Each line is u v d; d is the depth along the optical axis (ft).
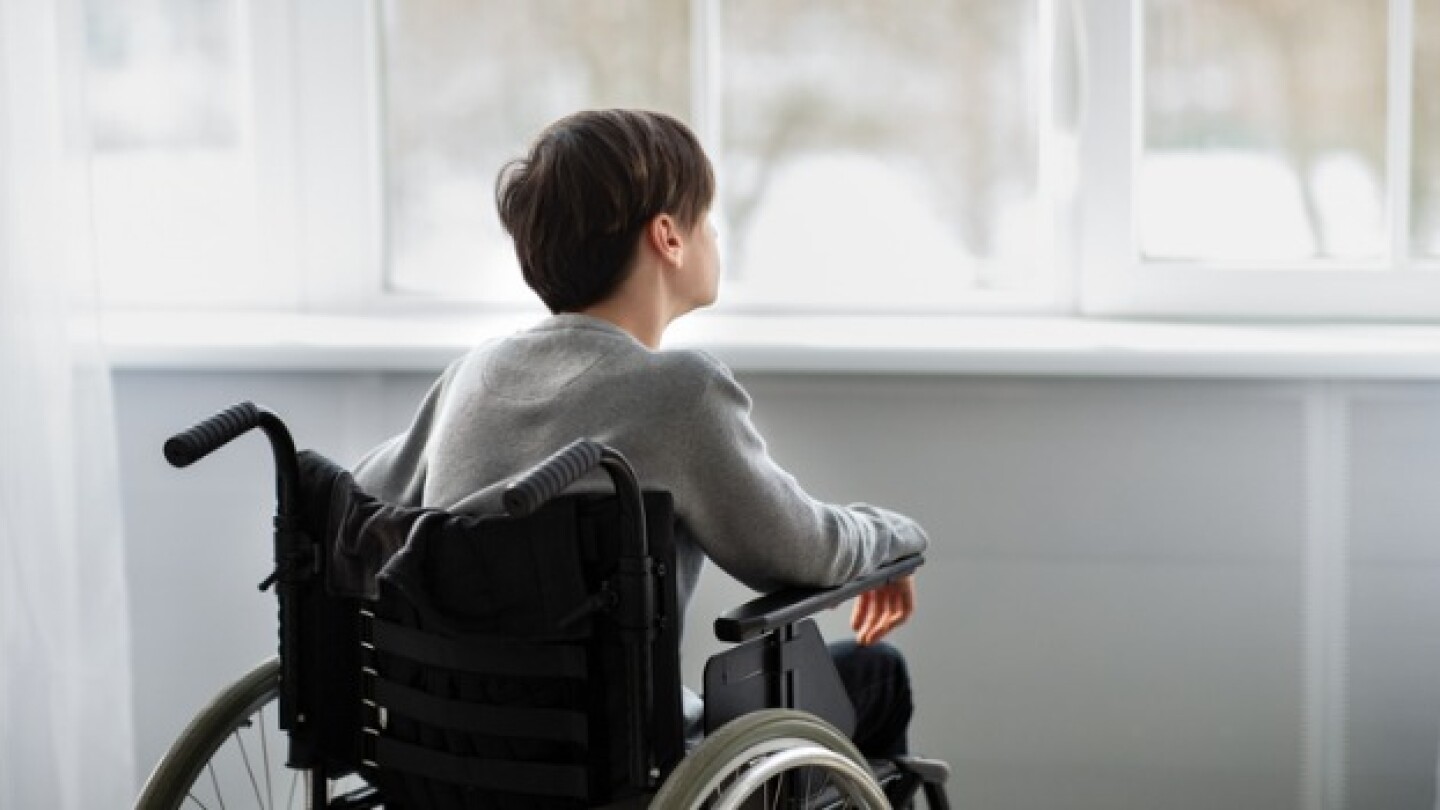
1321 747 10.40
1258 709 10.42
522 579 6.76
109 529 10.09
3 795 10.21
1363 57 10.66
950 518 10.44
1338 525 10.25
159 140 11.27
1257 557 10.32
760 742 6.88
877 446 10.42
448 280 11.30
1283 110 10.75
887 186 11.05
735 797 6.57
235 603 10.84
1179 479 10.30
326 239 11.28
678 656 6.82
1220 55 10.75
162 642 10.89
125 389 10.69
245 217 11.30
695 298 7.69
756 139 11.09
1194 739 10.47
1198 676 10.43
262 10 11.11
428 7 11.12
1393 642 10.31
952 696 10.57
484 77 11.15
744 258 11.17
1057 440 10.34
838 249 11.12
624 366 7.16
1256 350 9.96
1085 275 10.94
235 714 7.89
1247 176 10.83
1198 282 10.86
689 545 7.36
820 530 7.31
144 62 11.22
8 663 10.09
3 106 9.76
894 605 8.51
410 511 6.99
